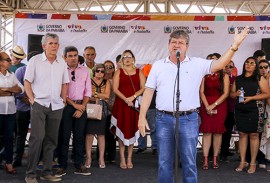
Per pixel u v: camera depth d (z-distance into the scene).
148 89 3.83
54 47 4.98
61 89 5.24
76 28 9.02
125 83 6.15
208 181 5.50
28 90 5.00
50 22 9.00
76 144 5.70
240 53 8.93
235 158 7.50
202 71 3.73
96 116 6.00
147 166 6.58
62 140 5.54
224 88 6.19
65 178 5.51
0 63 5.46
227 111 6.89
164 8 9.76
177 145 3.59
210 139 6.36
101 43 9.03
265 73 6.13
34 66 4.98
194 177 3.80
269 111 5.96
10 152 5.68
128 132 6.17
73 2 9.88
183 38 3.63
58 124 5.19
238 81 6.09
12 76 5.59
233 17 8.95
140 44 9.03
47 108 5.02
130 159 6.41
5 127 5.59
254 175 5.91
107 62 7.00
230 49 3.47
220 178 5.69
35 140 5.01
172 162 3.85
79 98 5.57
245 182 5.46
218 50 8.95
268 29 8.90
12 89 5.48
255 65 5.97
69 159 7.09
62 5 9.79
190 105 3.73
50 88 5.02
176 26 8.98
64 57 5.61
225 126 7.00
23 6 9.84
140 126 3.80
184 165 3.80
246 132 6.01
